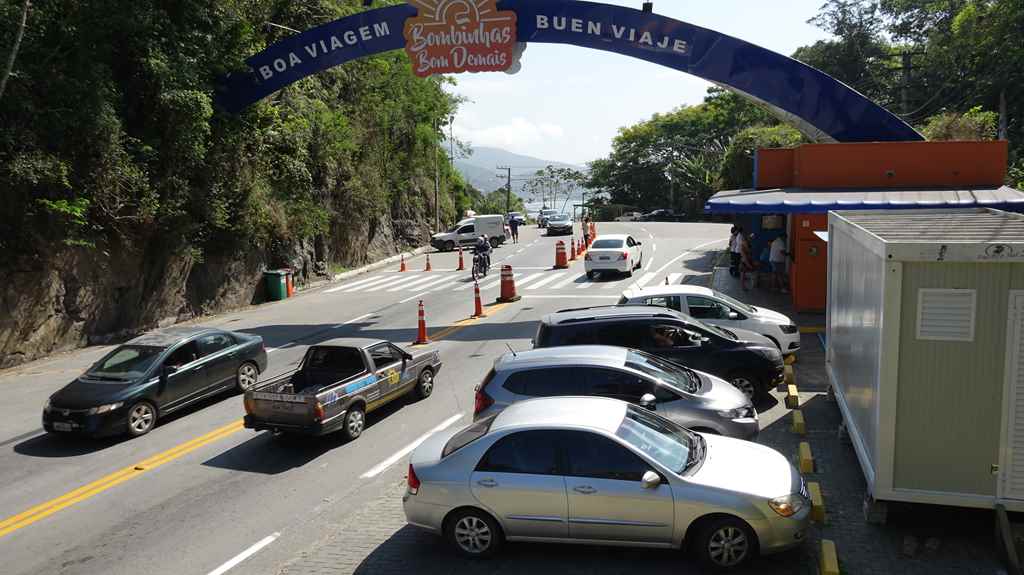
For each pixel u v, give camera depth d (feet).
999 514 22.31
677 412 29.84
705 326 39.55
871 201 56.39
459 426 40.14
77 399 40.09
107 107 64.54
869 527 24.84
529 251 132.36
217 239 87.66
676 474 22.88
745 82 70.54
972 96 143.84
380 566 24.49
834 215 36.99
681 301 45.50
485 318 71.51
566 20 72.95
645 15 71.46
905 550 22.99
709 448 25.34
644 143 306.55
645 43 72.08
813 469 29.73
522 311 73.87
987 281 21.90
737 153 115.03
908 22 176.04
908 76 171.22
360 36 77.30
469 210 204.64
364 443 38.45
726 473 23.32
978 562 22.31
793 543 22.52
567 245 138.41
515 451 23.99
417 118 157.99
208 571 25.52
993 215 35.01
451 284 99.04
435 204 178.19
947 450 22.71
